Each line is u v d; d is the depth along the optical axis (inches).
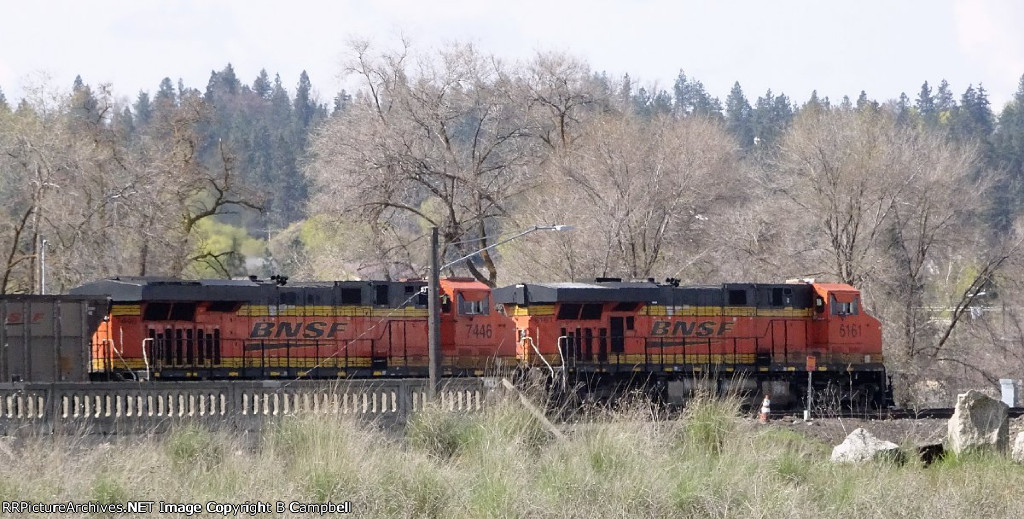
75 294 5797.2
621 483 3629.4
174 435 4160.9
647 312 6860.2
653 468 3750.0
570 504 3467.0
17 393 4328.3
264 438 4276.6
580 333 6732.3
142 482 3518.7
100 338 5856.3
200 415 4527.6
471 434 4340.6
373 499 3489.2
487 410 4537.4
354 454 3757.4
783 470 3954.2
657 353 6845.5
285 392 4660.4
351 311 6368.1
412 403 4867.1
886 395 7504.9
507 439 4178.2
